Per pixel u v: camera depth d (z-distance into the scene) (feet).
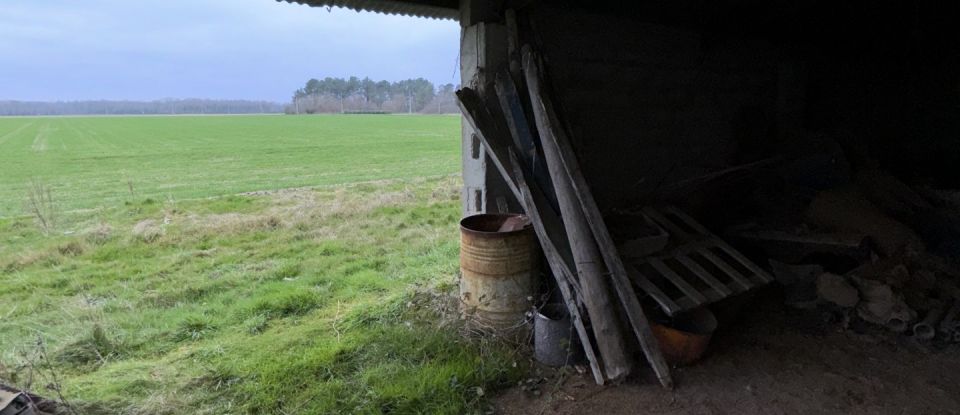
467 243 12.95
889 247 15.02
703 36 19.04
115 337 13.73
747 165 18.49
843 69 25.17
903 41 25.13
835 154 18.89
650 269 13.17
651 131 17.99
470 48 14.34
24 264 20.43
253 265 20.29
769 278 13.50
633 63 17.07
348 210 29.43
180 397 10.77
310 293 16.57
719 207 20.25
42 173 55.21
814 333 13.08
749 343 12.67
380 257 21.01
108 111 525.75
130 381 11.36
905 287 13.71
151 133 139.85
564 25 15.16
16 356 12.65
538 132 13.21
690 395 10.54
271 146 93.20
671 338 11.51
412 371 11.47
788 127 22.70
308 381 11.28
